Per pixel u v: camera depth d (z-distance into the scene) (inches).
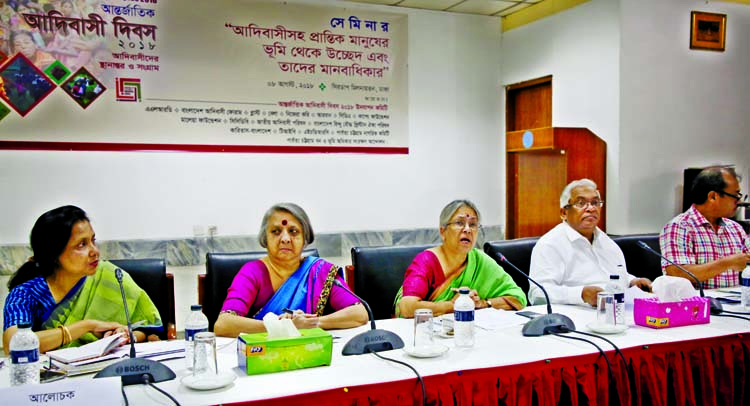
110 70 135.3
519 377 62.2
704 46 148.2
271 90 150.4
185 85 142.1
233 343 72.2
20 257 128.8
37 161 130.6
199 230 144.9
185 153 142.9
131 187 138.6
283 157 152.6
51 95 130.8
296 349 59.9
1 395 48.0
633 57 139.2
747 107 155.3
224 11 144.8
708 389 71.8
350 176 160.1
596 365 65.8
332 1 155.6
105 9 134.1
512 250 108.5
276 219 85.4
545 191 153.1
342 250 159.5
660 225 144.3
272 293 85.7
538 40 162.6
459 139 172.7
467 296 70.7
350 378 57.0
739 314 84.6
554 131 139.8
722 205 109.8
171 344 71.1
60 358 62.7
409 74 165.5
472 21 172.6
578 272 102.0
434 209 170.6
